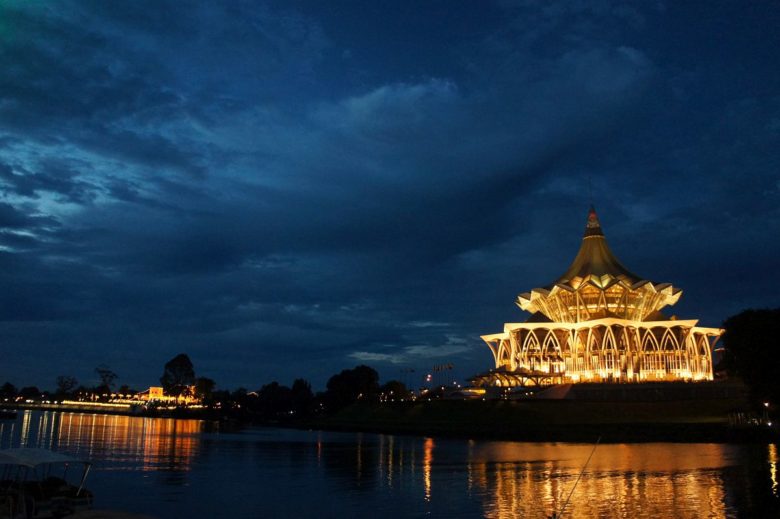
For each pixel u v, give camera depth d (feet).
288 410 571.28
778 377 218.79
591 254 431.43
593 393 326.24
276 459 181.98
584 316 409.90
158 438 280.31
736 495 111.65
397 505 107.55
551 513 99.66
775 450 187.83
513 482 131.03
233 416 558.15
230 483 134.10
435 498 113.80
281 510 104.12
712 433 225.56
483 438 266.16
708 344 394.52
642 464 155.94
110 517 89.81
